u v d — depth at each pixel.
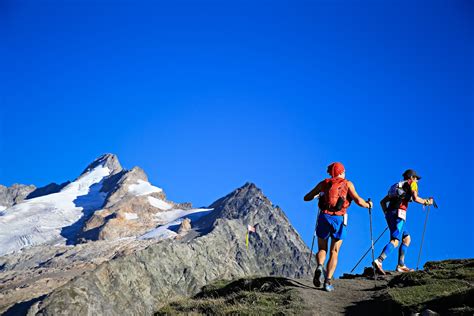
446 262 16.11
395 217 15.33
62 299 151.50
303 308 12.55
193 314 14.23
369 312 12.20
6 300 198.88
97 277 173.12
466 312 10.20
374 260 14.98
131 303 168.75
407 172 15.80
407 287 13.09
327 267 14.02
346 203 13.78
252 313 12.77
